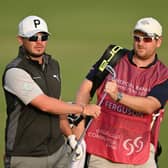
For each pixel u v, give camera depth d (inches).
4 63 2185.0
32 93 764.6
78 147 799.7
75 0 3570.4
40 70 784.3
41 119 776.3
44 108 767.7
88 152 818.2
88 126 796.6
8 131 780.6
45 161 787.4
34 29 771.4
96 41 2682.1
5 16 3137.3
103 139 810.8
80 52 2445.9
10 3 3405.5
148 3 3459.6
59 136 803.4
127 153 806.5
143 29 786.8
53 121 786.8
